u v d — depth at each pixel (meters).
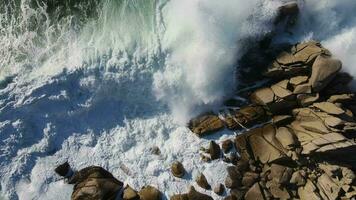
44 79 13.84
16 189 13.37
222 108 14.05
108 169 13.55
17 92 13.79
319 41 14.14
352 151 12.58
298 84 13.52
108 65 14.00
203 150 13.53
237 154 13.45
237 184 13.04
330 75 13.17
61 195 13.30
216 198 13.04
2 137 13.65
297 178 12.76
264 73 13.95
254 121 13.72
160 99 14.16
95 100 14.04
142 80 14.09
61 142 13.87
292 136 13.16
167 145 13.73
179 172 13.27
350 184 12.45
